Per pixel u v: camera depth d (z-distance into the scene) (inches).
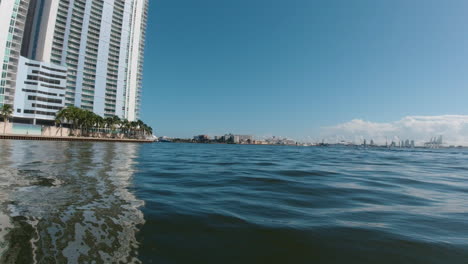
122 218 216.1
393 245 171.5
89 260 140.6
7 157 730.8
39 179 383.9
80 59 4488.2
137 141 4928.6
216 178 486.0
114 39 4958.2
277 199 309.3
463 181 498.6
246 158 1209.4
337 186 409.1
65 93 4200.3
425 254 157.5
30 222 195.5
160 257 149.8
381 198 323.0
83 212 226.7
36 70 3710.6
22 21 3516.2
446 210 265.0
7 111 3112.7
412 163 1074.7
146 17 5738.2
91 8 4653.1
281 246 170.7
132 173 507.8
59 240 164.9
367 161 1143.0
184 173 552.4
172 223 209.3
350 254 159.5
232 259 152.0
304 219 228.2
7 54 3329.2
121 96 5039.4
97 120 4168.3
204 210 251.3
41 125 3631.9
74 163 629.6
